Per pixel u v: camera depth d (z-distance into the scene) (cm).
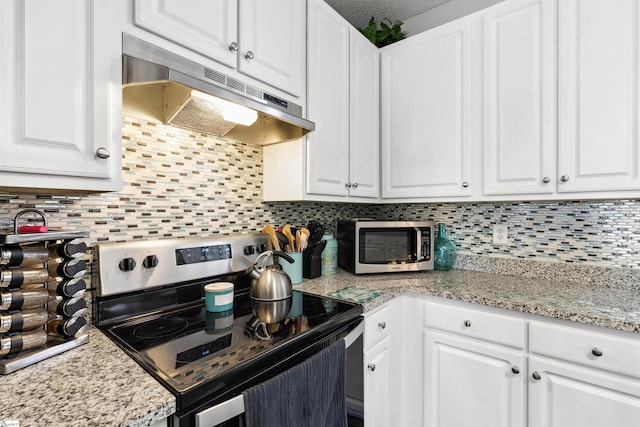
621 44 119
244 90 107
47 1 68
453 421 134
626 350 100
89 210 103
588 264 151
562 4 130
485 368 126
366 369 122
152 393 59
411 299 146
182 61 92
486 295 130
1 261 65
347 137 162
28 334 70
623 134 119
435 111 165
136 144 114
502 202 176
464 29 156
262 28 117
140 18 84
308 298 127
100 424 50
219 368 70
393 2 191
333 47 153
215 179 140
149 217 118
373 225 170
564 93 130
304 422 81
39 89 67
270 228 150
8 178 64
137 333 92
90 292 102
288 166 147
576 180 128
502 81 145
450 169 161
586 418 106
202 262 123
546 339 113
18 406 54
